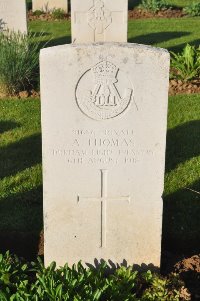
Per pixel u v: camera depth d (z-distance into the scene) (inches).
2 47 157.8
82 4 176.6
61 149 86.0
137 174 87.9
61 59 81.7
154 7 269.0
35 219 106.6
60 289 79.7
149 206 89.6
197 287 89.5
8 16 186.1
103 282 85.1
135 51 81.7
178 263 93.6
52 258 92.0
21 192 114.4
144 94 83.8
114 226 90.7
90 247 91.8
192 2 291.1
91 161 87.0
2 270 85.1
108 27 179.8
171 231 104.0
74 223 90.2
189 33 232.5
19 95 158.1
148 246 91.9
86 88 83.3
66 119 84.7
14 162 125.5
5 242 100.8
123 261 92.7
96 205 89.4
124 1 176.2
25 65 157.2
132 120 85.2
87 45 81.7
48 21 252.2
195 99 157.4
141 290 86.7
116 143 86.3
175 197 113.5
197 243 101.3
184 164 124.9
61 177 87.5
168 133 138.8
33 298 79.7
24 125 142.3
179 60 168.9
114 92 83.6
